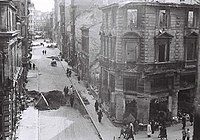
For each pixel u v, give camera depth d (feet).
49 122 129.39
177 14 128.26
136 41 122.52
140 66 122.31
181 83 134.31
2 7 90.48
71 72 244.42
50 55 345.92
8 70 93.56
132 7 121.29
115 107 130.93
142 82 122.93
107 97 145.59
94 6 216.95
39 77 220.64
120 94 126.93
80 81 211.00
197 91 84.89
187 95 141.49
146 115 123.65
